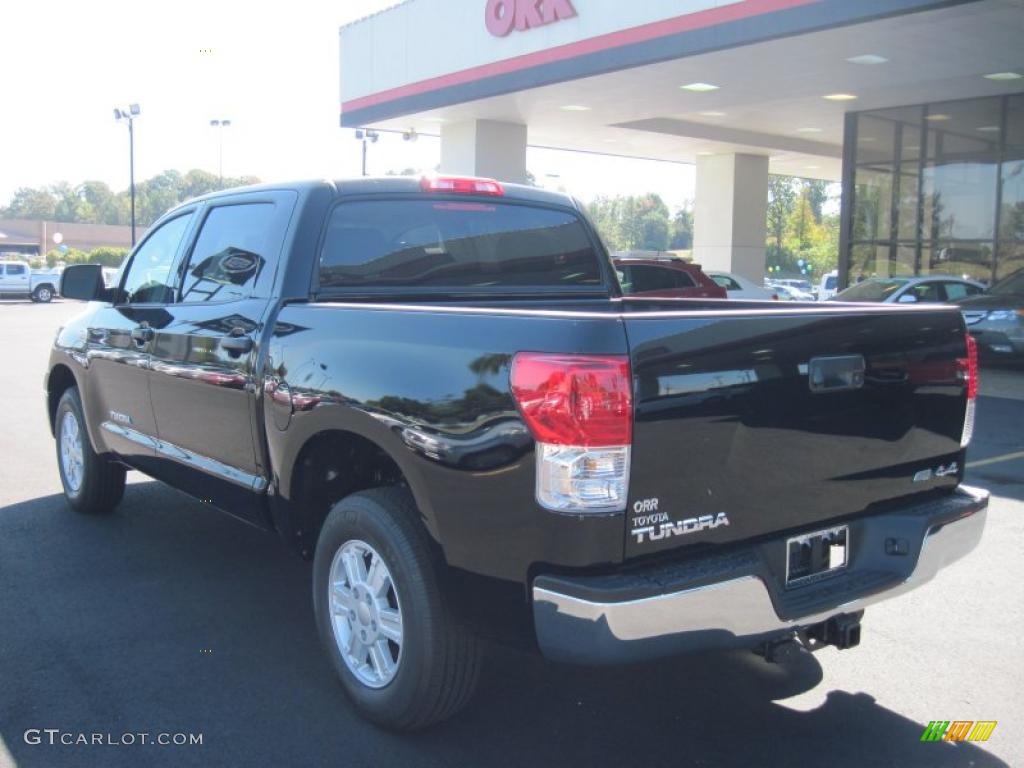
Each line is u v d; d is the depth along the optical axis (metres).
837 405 3.54
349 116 21.36
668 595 3.03
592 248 5.62
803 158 27.06
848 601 3.51
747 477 3.31
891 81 16.58
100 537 6.21
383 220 4.75
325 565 4.00
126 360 5.58
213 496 4.90
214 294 4.95
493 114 19.83
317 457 4.21
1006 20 12.34
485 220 5.13
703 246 27.03
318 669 4.34
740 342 3.25
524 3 16.48
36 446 9.16
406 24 19.36
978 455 9.23
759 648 3.74
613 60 15.26
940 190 19.62
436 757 3.63
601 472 2.98
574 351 2.99
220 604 5.09
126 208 130.00
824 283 31.44
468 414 3.27
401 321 3.62
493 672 4.39
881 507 3.81
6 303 42.88
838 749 3.73
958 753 3.72
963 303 15.70
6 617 4.88
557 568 3.05
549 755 3.66
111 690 4.12
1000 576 5.72
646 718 3.97
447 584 3.41
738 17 13.48
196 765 3.54
